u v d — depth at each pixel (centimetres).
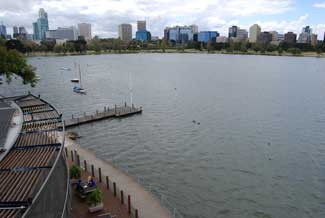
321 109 7512
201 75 14438
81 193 2714
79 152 3944
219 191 3391
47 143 2209
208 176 3756
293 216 2977
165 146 4812
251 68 17688
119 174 3303
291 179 3722
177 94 9494
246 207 3100
